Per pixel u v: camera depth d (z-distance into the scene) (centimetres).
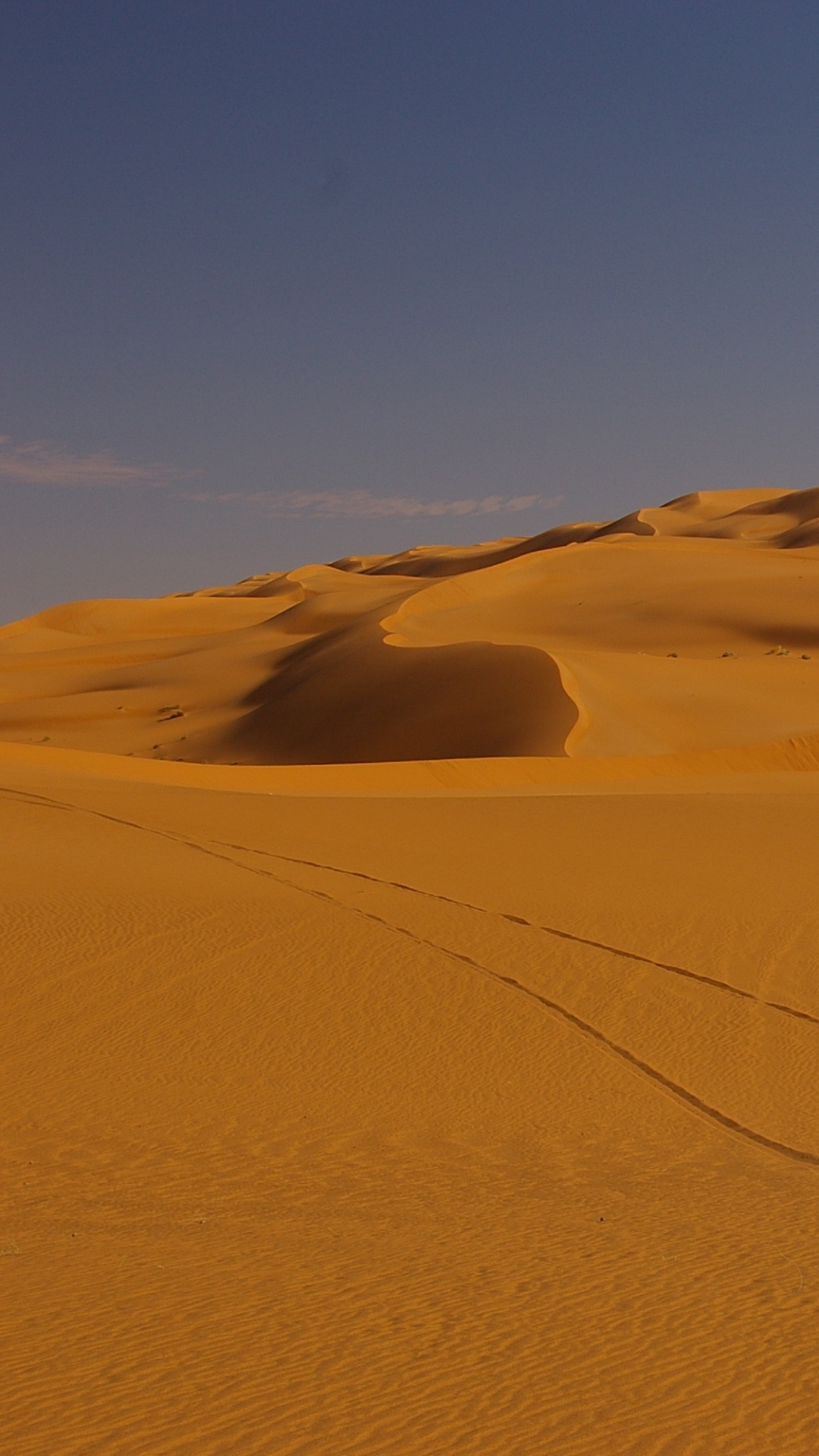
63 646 18012
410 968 1662
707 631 11331
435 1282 709
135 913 1850
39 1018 1446
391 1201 925
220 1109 1197
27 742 10644
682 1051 1393
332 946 1739
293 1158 1055
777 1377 567
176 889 2023
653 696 8244
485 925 1897
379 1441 504
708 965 1739
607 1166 1025
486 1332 625
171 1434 507
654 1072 1324
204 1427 514
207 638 16188
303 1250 788
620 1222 849
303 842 2597
